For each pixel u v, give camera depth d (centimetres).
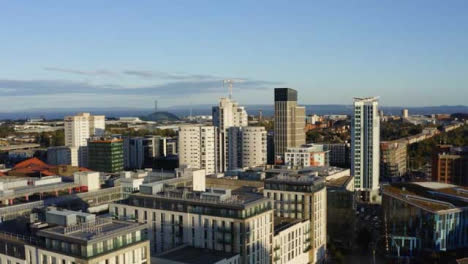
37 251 12900
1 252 14088
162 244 17900
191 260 15350
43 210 15712
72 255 12075
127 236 12812
